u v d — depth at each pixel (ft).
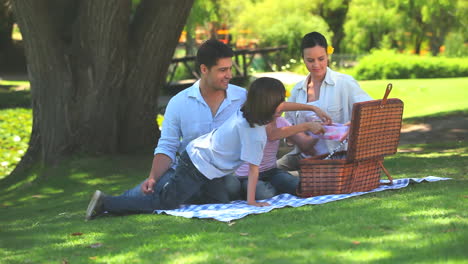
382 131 22.53
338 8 164.96
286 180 23.93
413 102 81.61
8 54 140.87
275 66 127.24
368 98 24.22
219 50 22.53
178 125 24.12
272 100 20.62
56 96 42.93
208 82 23.08
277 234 16.98
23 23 41.75
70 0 42.01
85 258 16.07
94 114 42.70
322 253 14.61
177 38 43.98
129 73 43.42
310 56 24.20
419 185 23.48
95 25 40.86
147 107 44.91
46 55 42.32
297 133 24.14
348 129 22.71
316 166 22.52
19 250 18.07
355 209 19.39
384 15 146.30
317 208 20.21
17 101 86.74
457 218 17.01
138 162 42.45
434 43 147.54
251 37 148.77
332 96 24.49
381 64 114.52
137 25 43.29
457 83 93.25
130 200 22.53
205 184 22.98
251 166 21.71
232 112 24.16
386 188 22.94
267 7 147.13
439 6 131.75
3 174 53.42
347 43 159.22
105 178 39.17
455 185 22.81
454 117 60.18
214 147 21.79
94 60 41.91
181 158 22.36
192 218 20.43
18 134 66.59
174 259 15.10
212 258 14.83
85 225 21.07
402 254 14.02
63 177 39.65
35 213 29.86
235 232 17.76
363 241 15.40
